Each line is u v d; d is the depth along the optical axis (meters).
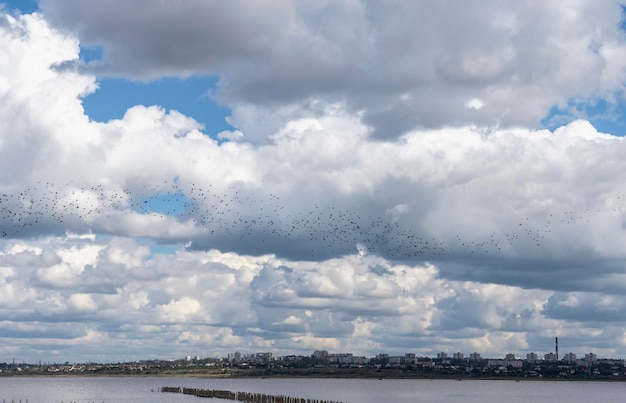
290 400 195.50
